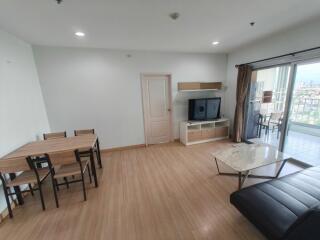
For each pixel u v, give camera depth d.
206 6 1.90
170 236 1.58
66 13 1.95
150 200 2.13
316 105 3.44
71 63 3.39
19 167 1.86
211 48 3.87
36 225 1.80
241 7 1.96
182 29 2.59
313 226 0.96
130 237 1.59
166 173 2.81
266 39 3.25
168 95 4.34
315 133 3.71
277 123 4.10
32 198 2.26
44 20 2.11
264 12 2.11
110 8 1.87
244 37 3.11
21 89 2.65
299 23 2.52
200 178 2.60
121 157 3.59
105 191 2.37
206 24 2.43
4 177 1.94
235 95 4.39
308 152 3.20
